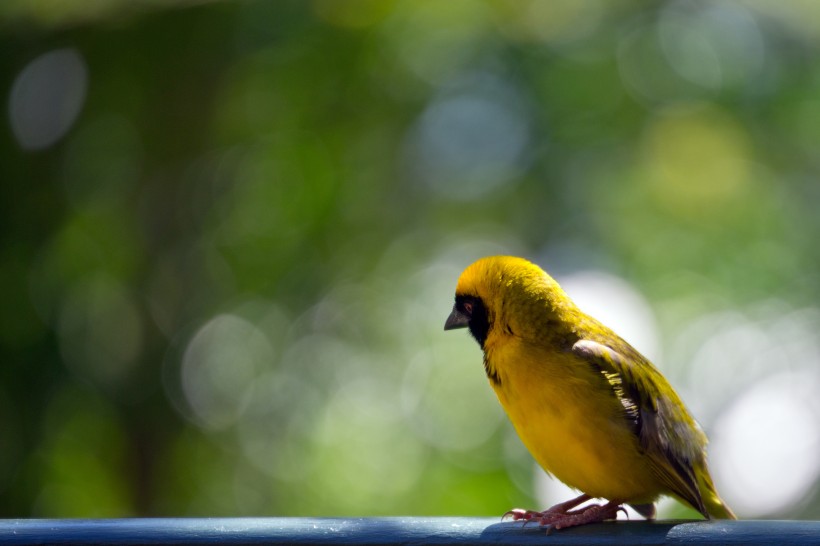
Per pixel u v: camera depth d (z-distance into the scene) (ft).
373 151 54.54
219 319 53.31
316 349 54.03
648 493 25.45
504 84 52.65
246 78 53.42
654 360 52.39
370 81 53.26
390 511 51.26
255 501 51.24
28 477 45.60
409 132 54.03
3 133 48.65
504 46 52.65
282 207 53.93
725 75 53.57
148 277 52.01
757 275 54.29
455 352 54.80
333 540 20.35
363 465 52.90
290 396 53.16
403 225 55.47
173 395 51.03
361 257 55.11
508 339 25.66
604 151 52.90
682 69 53.67
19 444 45.80
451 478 51.80
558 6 53.16
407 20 52.39
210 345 52.80
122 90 51.70
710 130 53.06
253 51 52.01
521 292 25.66
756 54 53.98
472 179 53.72
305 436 52.80
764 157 54.19
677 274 53.88
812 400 53.26
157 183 52.90
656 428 25.20
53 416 46.57
